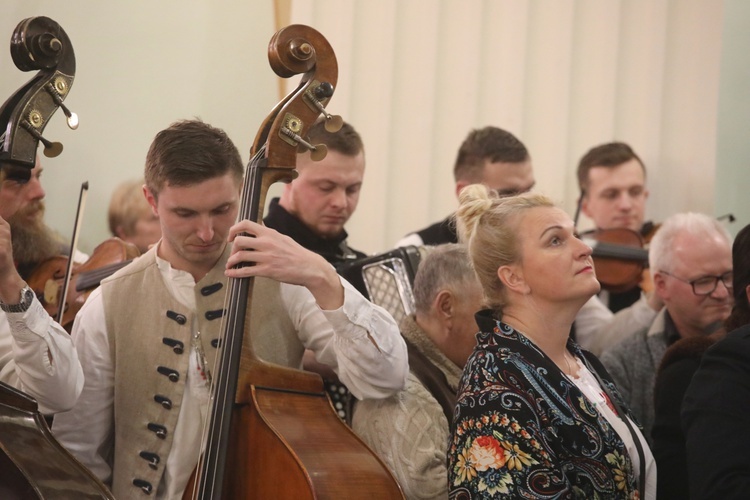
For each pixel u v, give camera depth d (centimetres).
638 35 1222
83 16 1123
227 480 505
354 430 578
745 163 1205
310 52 546
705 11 1212
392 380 554
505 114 1206
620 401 559
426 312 625
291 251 523
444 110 1199
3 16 1073
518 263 533
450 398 602
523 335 514
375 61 1184
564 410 493
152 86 1153
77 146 1116
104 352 564
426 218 1184
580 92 1220
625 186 1088
